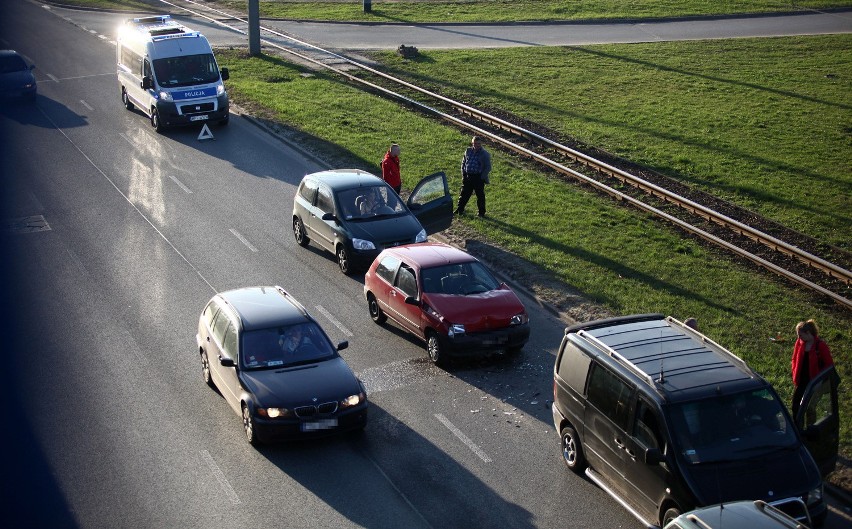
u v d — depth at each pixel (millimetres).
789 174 27578
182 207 24422
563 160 28391
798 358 12883
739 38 45500
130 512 11930
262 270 20484
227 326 14766
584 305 18375
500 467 13000
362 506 12047
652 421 11164
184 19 51219
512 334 15992
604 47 44062
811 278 19812
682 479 10602
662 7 52469
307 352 14312
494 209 23984
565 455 13070
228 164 27969
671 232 22531
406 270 17078
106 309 18406
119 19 51406
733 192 26016
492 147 29797
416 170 26828
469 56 42031
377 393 15195
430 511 11938
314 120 31984
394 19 50781
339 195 20812
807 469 10828
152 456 13258
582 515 11836
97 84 37594
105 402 14844
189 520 11750
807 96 35969
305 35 46844
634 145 30203
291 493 12344
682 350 12266
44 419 14320
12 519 11758
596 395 12211
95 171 27188
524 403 14852
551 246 21469
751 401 11266
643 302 18359
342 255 20266
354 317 18203
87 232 22609
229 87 36312
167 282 19750
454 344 15695
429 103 34750
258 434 13188
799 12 50938
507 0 55250
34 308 18453
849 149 29953
